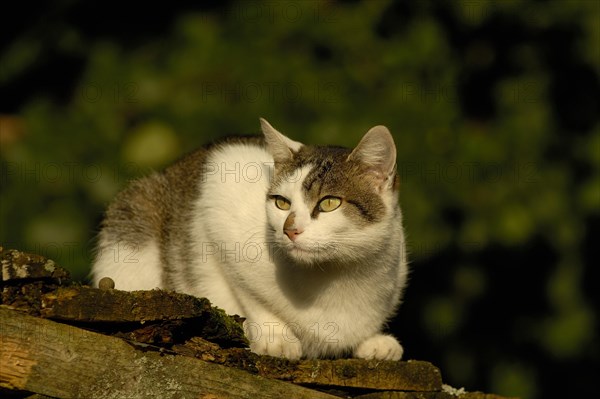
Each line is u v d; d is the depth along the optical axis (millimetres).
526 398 13250
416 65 11945
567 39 12320
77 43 13430
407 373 6227
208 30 12438
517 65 12539
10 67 13562
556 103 12609
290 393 5852
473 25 12195
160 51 12992
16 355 4973
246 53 12211
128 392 5219
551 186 12234
